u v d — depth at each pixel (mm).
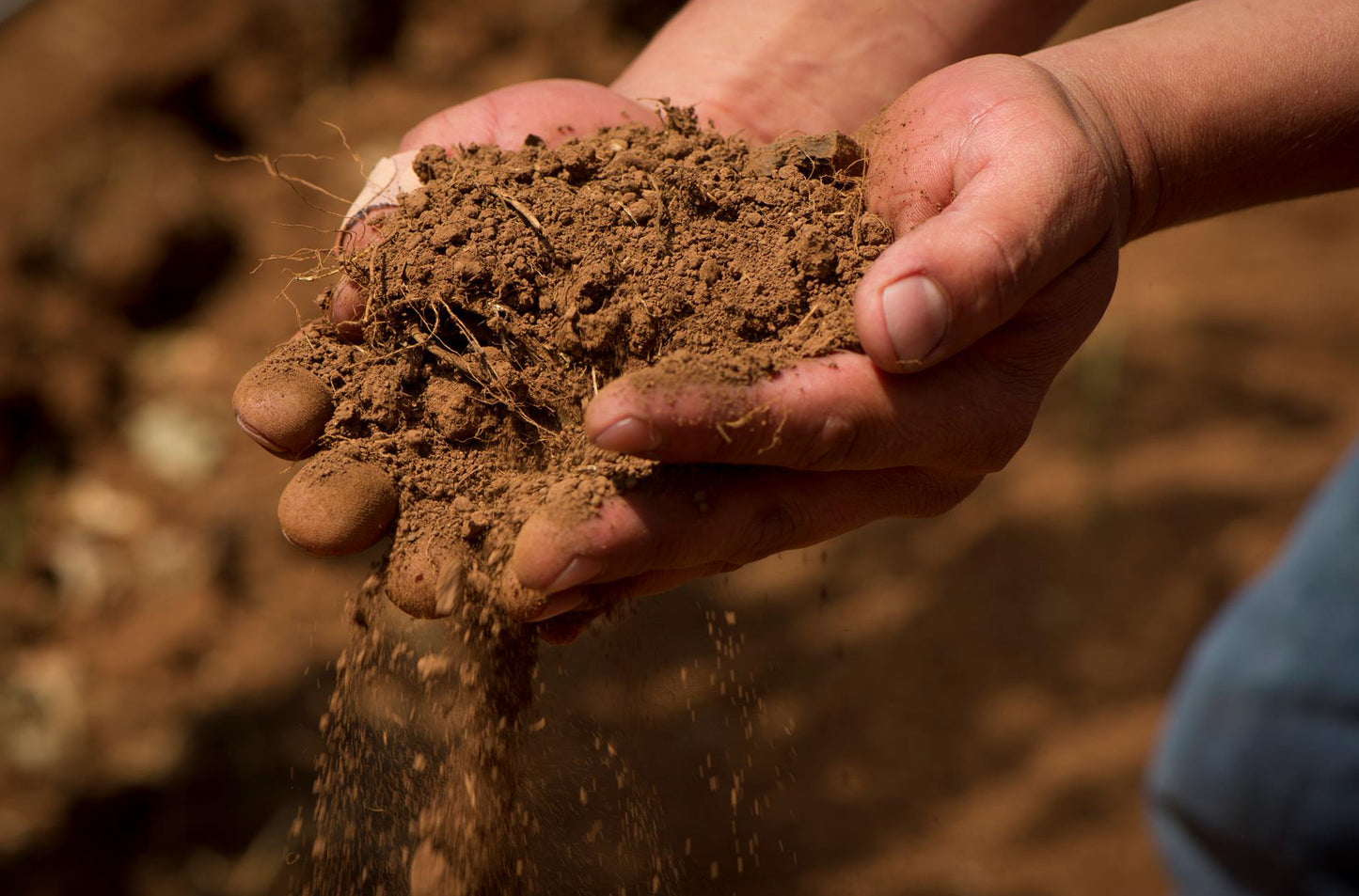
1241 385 3131
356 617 1115
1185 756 918
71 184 3244
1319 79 1188
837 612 2719
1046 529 2846
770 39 1474
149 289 3240
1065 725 2488
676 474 988
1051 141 1007
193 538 2916
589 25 4020
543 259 1110
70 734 2539
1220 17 1217
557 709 1517
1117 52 1190
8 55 3496
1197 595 2674
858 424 973
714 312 1069
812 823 2299
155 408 3139
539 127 1382
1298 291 3389
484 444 1091
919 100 1156
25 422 3002
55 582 2863
